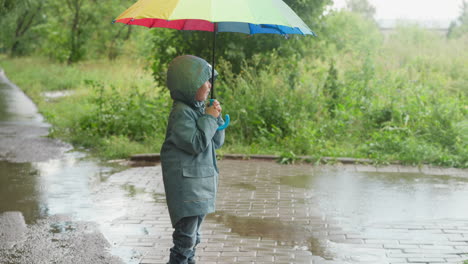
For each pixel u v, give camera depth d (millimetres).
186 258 3738
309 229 5379
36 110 15875
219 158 8844
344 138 9773
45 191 6875
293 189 6988
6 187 7078
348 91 11203
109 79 19922
